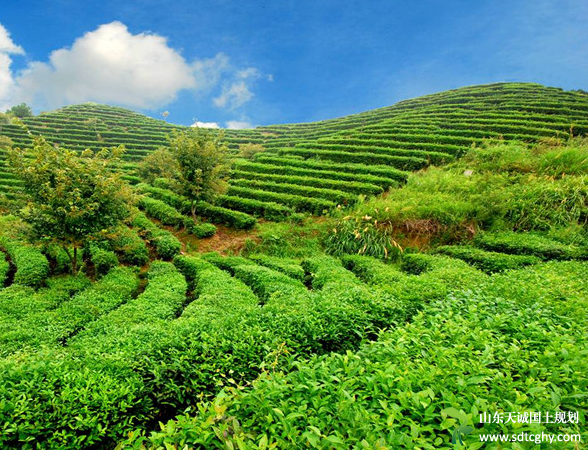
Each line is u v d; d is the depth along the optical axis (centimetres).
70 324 809
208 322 643
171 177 1897
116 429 450
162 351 553
